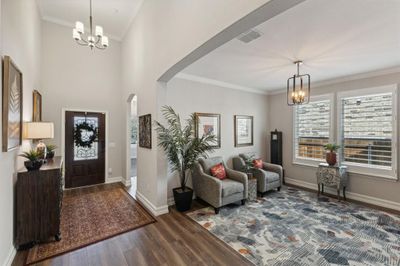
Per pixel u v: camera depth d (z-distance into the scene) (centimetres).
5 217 189
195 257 214
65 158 452
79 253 220
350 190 404
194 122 381
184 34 236
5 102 179
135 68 413
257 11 148
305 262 208
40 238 232
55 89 438
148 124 348
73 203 366
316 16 206
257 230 272
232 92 488
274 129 558
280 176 447
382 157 367
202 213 326
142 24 372
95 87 488
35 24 347
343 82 418
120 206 353
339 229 274
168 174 374
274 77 425
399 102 347
